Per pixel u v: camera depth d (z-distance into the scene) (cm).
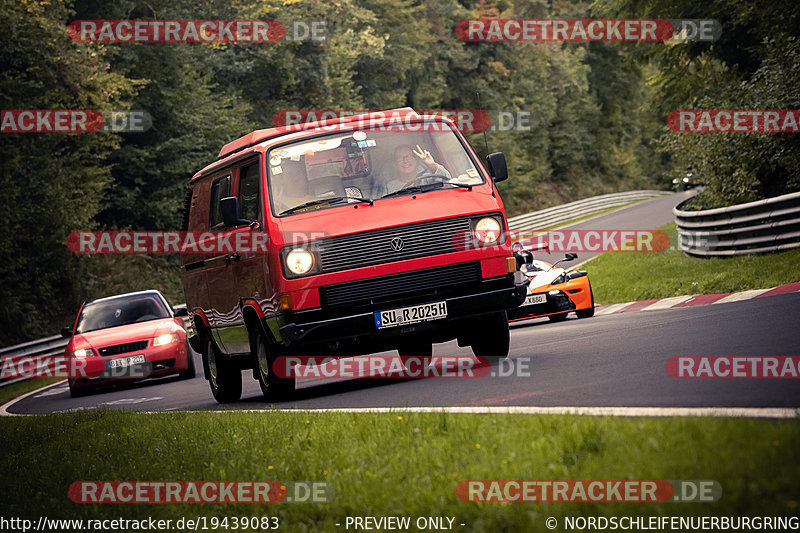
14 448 3856
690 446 1722
